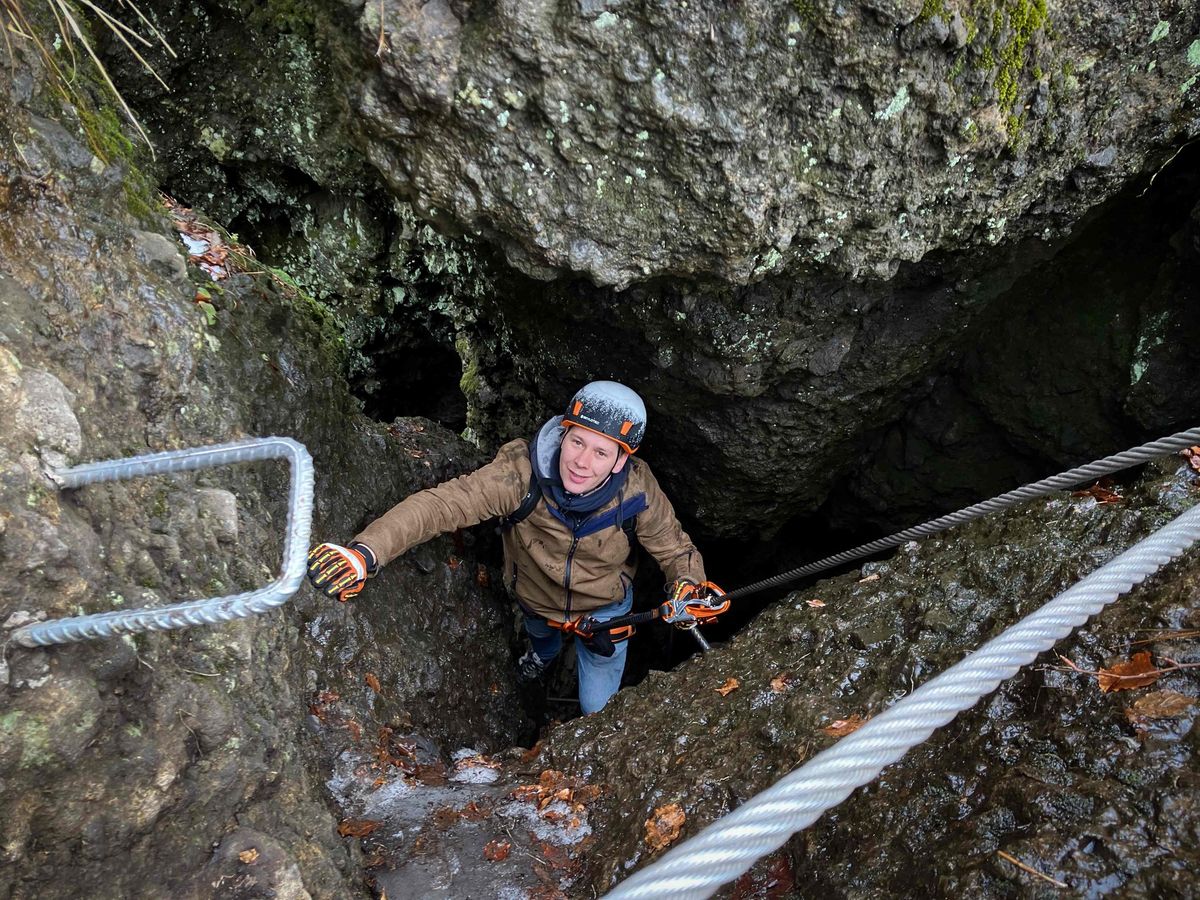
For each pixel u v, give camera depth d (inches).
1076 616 60.4
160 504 67.1
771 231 89.5
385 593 120.4
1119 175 103.5
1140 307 131.3
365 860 81.1
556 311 132.5
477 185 84.8
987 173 94.5
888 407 151.8
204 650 64.5
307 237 164.9
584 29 73.7
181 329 77.0
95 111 77.5
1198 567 72.6
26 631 46.7
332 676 100.8
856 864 69.3
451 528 114.4
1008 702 72.9
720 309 114.7
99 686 51.9
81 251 69.0
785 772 80.6
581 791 93.7
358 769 91.3
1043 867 57.4
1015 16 82.1
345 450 122.9
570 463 116.5
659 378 135.4
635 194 85.4
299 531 46.1
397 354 191.9
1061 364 140.6
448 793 92.4
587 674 147.7
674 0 72.7
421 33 74.0
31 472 50.9
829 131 83.8
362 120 83.7
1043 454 148.9
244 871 60.5
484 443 191.3
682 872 43.3
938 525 104.5
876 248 96.9
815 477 163.9
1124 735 64.1
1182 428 132.0
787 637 102.5
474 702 135.0
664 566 133.2
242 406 93.3
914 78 81.0
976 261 115.1
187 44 123.2
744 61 76.4
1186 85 96.4
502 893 79.9
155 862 56.2
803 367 128.4
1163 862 55.4
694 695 102.5
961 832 65.1
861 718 82.9
